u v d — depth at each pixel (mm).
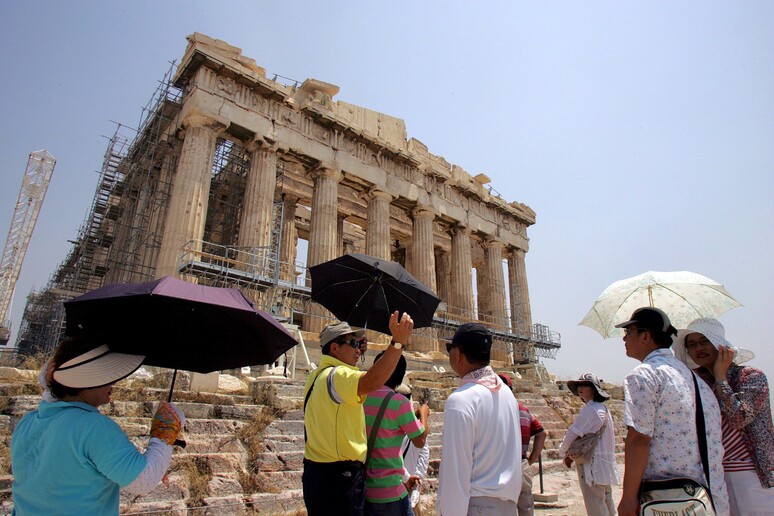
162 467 3064
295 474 8570
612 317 5738
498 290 36812
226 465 8156
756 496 3986
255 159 25062
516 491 3576
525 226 42125
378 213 29938
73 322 3500
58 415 2896
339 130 28984
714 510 3361
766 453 4012
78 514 2744
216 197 29141
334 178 28031
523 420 6402
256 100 25609
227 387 12797
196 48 23484
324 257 26312
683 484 3352
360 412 4129
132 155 28344
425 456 6031
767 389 4180
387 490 4301
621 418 20688
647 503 3393
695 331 4441
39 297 40219
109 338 3367
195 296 3512
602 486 6480
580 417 6688
